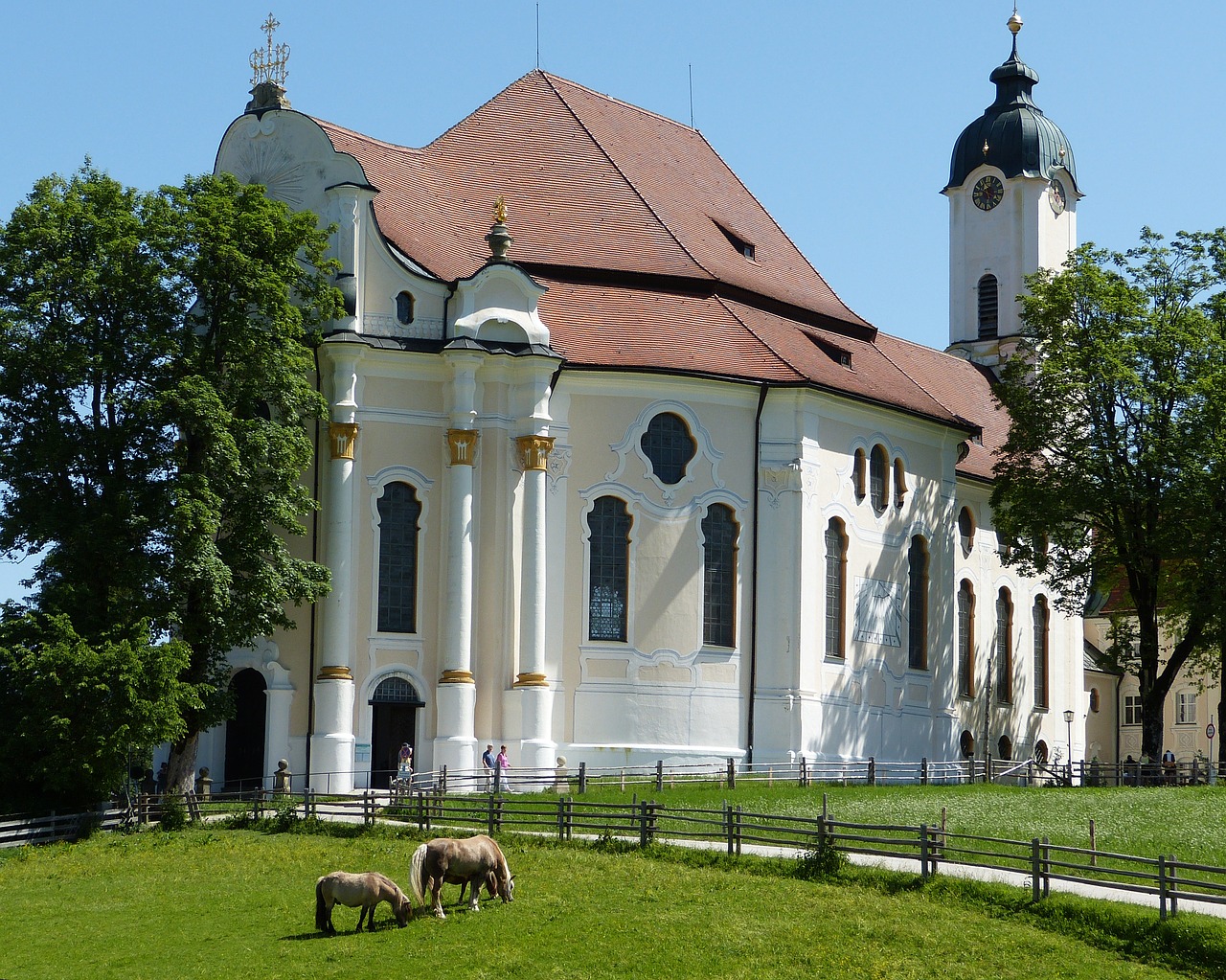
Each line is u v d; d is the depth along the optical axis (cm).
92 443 5512
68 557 5350
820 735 6881
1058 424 7550
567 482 6700
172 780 5728
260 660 6425
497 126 7781
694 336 7050
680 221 7731
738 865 4497
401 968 3653
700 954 3725
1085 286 7500
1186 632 7938
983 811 5419
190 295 5666
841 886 4269
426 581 6506
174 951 3834
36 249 5547
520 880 4350
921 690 7619
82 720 5138
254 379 5697
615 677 6644
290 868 4659
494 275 6650
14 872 4691
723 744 6725
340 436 6400
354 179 6569
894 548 7481
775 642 6844
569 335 6881
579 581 6669
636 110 8356
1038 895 4022
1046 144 10212
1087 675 10475
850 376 7431
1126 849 4612
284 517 5694
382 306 6612
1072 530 7544
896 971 3612
